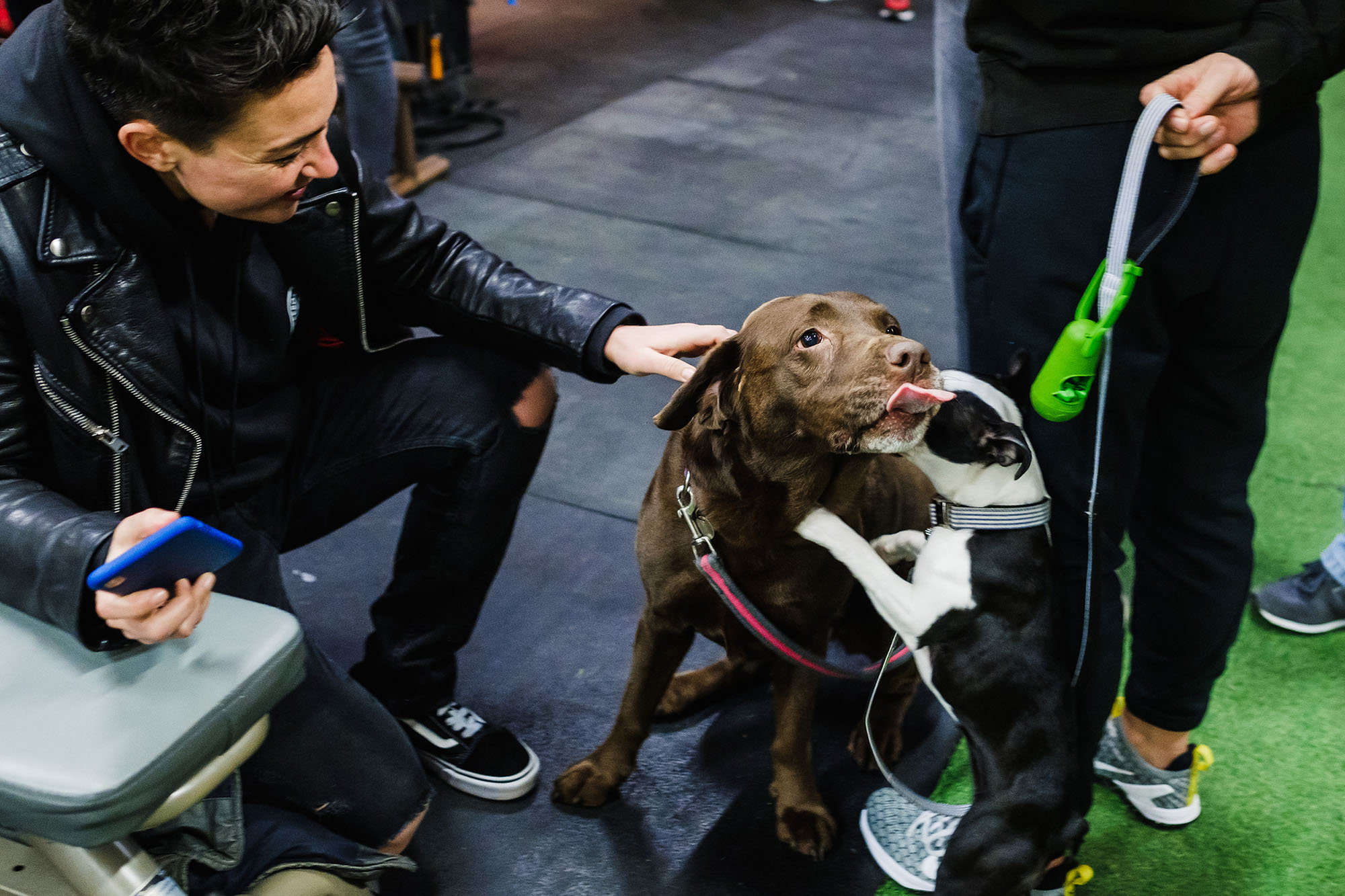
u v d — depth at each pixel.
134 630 1.12
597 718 2.21
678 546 1.80
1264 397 1.75
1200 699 1.94
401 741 1.79
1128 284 1.42
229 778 1.47
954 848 1.67
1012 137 1.53
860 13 8.30
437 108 5.37
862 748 2.15
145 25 1.20
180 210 1.51
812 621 1.85
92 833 1.04
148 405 1.51
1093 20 1.44
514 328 1.89
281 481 1.88
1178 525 1.82
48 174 1.41
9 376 1.42
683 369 1.75
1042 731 1.66
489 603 2.50
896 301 3.98
